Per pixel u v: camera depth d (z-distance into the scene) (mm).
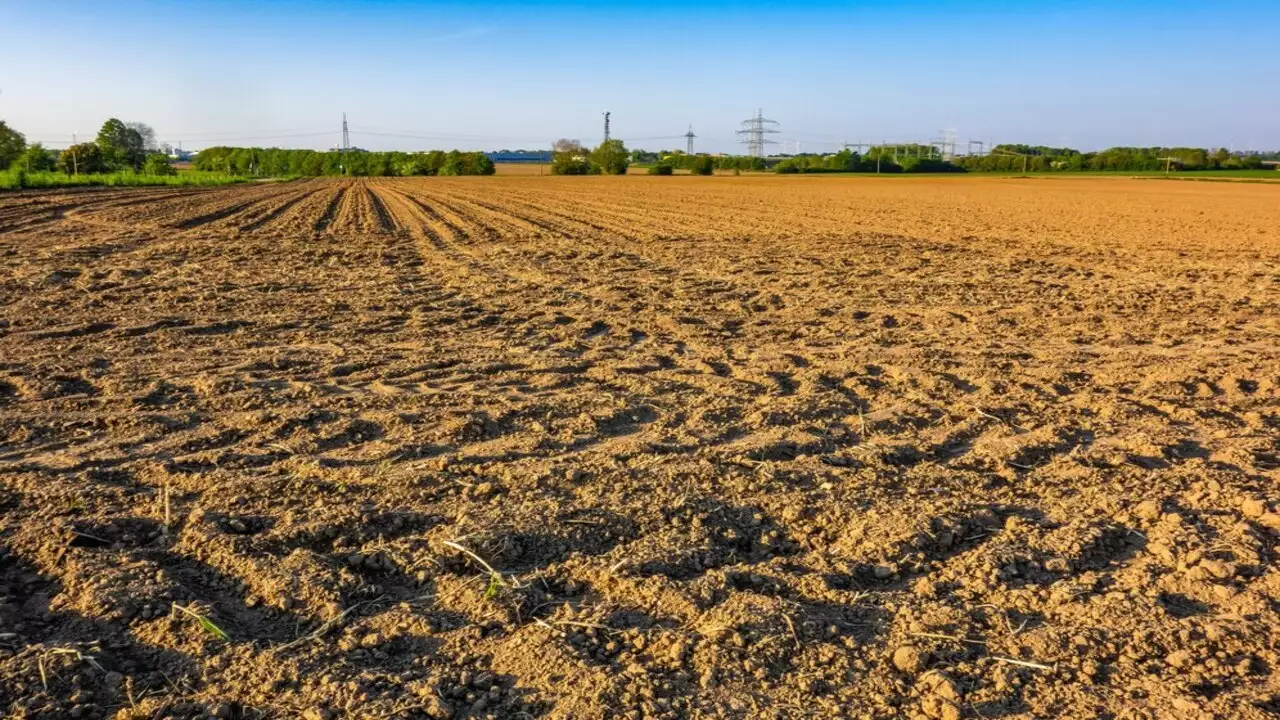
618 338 7914
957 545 3674
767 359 7043
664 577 3252
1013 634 2916
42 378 5934
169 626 2889
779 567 3416
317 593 3104
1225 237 19516
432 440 4867
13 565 3326
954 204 33406
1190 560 3434
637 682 2619
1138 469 4551
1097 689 2623
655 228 21375
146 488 4105
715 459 4590
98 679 2637
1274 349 7719
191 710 2492
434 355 7020
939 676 2648
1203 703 2525
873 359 7125
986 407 5684
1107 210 29359
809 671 2707
